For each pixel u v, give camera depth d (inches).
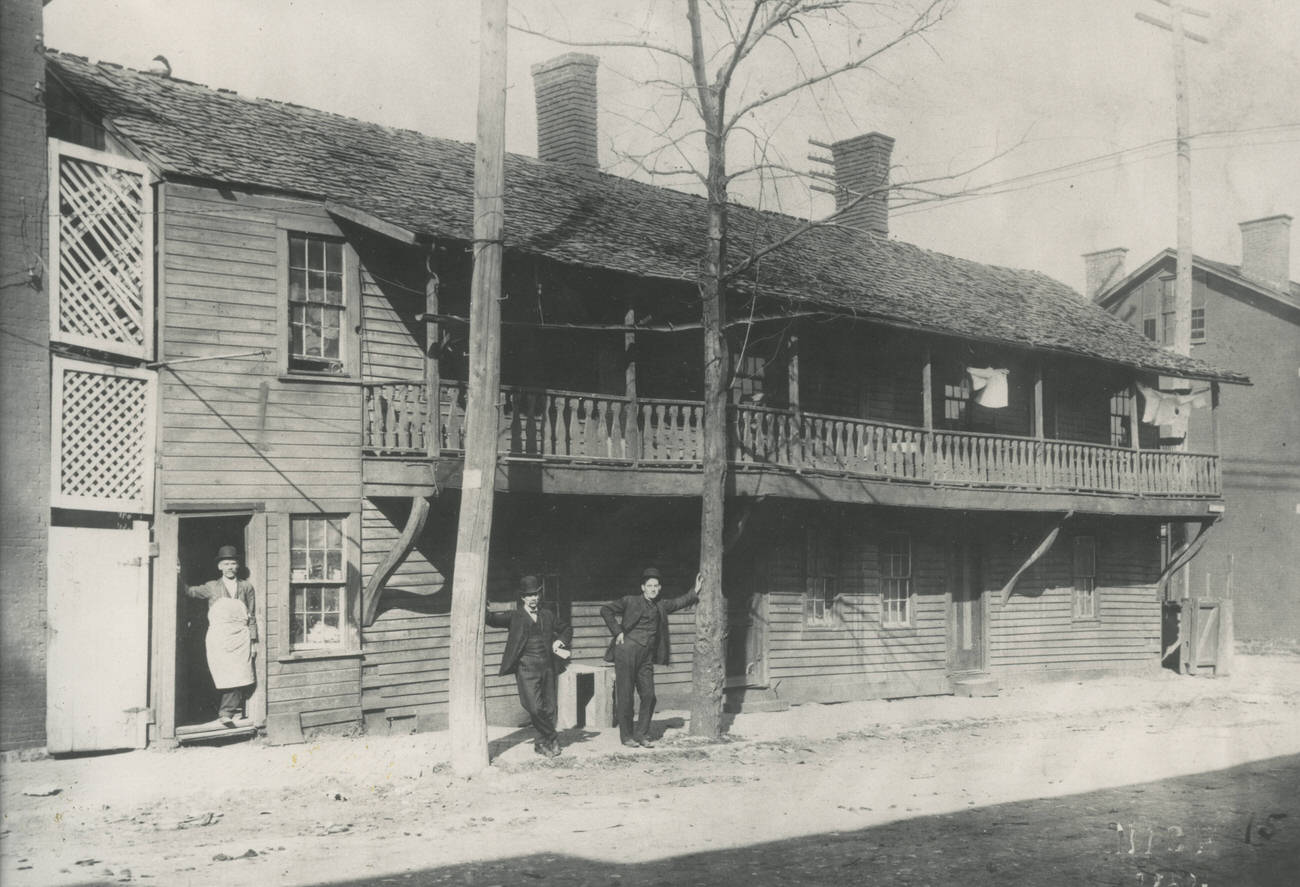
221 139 551.2
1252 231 1235.9
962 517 835.4
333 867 313.0
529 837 353.7
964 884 309.3
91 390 479.8
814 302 667.4
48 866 310.7
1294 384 1190.3
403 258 569.3
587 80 794.8
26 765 445.1
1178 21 883.4
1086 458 846.5
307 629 532.1
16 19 466.9
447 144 700.7
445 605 572.7
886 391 807.1
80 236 482.3
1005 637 861.8
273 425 520.1
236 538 536.7
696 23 561.9
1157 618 964.0
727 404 634.8
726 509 673.0
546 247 578.2
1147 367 878.4
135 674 483.2
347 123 661.9
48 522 462.3
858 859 334.6
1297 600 1165.1
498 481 539.8
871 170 959.6
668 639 546.0
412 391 544.1
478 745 458.9
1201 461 928.9
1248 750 571.8
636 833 362.0
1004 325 815.7
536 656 493.4
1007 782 474.6
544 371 633.0
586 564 639.1
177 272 502.3
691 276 614.9
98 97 529.3
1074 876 320.2
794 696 724.7
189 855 324.5
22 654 453.4
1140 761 534.9
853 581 768.9
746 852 341.1
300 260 538.3
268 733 509.7
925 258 951.6
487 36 471.5
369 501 544.1
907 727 642.8
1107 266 1357.0
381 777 442.6
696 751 523.5
